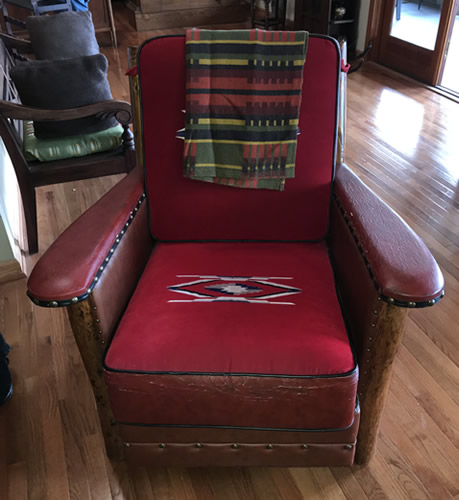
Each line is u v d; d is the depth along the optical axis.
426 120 3.24
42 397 1.47
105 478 1.25
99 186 2.59
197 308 1.09
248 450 1.10
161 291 1.16
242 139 1.24
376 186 2.50
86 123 2.01
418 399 1.43
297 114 1.23
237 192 1.32
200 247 1.36
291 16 4.89
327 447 1.08
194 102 1.22
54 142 2.01
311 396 0.98
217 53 1.21
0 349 1.39
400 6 3.86
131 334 1.03
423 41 3.73
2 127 1.82
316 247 1.35
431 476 1.23
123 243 1.15
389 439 1.32
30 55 4.39
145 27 5.26
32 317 1.76
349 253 1.14
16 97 2.62
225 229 1.37
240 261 1.28
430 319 1.71
